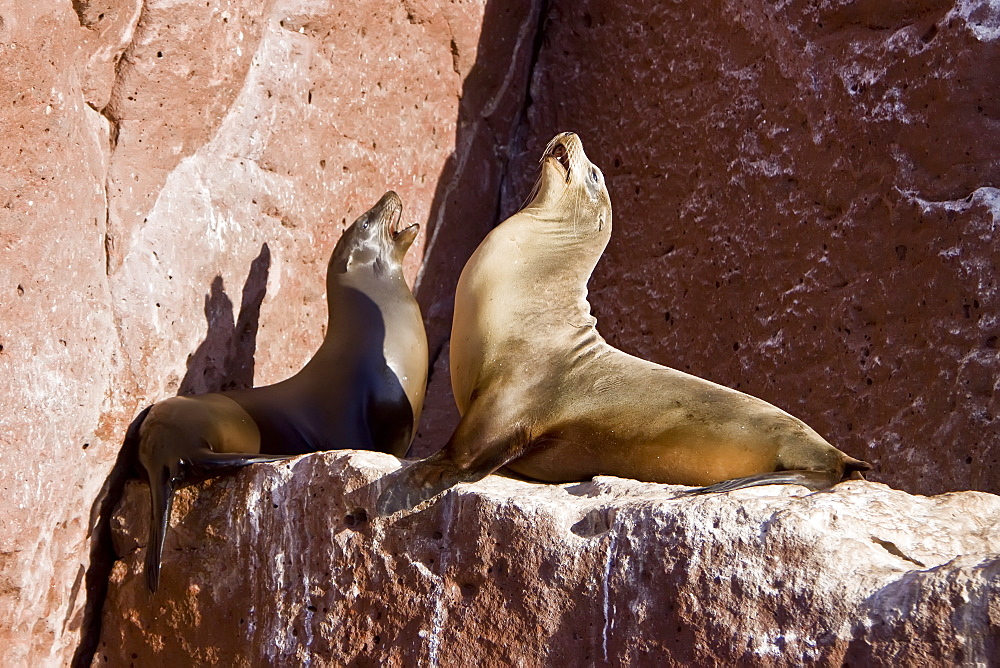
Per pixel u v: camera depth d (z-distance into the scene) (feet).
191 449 62.08
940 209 73.61
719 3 89.04
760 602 44.16
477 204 99.35
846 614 42.16
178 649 62.34
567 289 67.41
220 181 73.36
